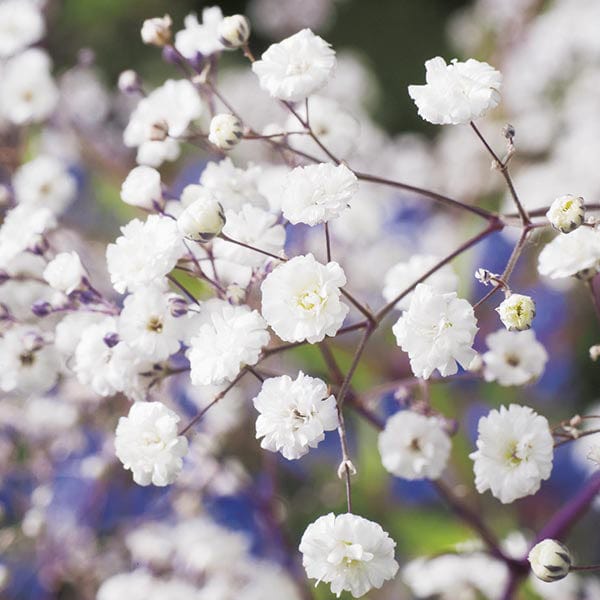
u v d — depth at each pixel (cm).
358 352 26
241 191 27
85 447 33
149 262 26
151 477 26
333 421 25
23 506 33
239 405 33
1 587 32
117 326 26
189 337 26
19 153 33
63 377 32
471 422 33
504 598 29
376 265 36
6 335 28
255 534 33
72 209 36
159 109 28
